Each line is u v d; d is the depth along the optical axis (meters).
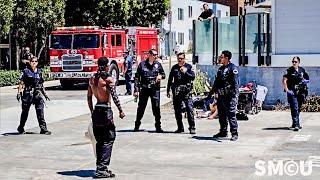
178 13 78.75
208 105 20.69
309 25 22.67
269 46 23.17
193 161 12.59
